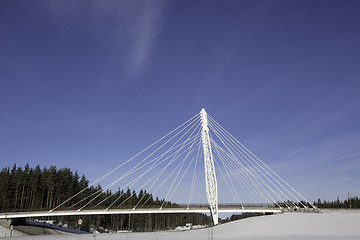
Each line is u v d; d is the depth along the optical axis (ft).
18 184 286.46
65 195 341.62
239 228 142.82
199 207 286.87
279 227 128.47
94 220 359.46
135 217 377.30
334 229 110.11
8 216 237.86
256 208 279.90
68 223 319.06
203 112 319.06
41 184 313.12
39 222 281.74
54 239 150.71
